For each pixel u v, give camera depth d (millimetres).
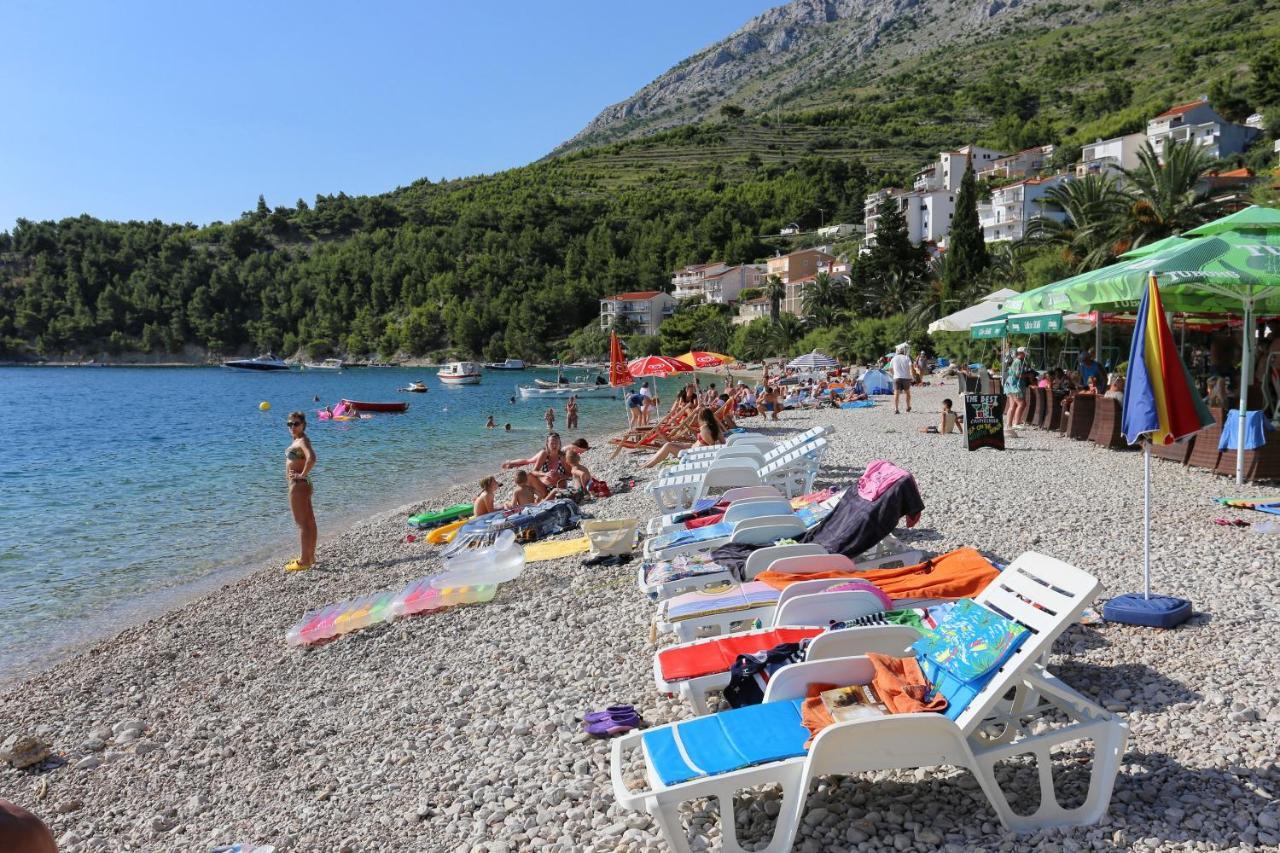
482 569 9180
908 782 4082
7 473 24078
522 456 24719
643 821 4160
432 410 45000
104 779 6098
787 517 7414
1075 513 8992
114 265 170875
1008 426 18125
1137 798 3656
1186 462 11445
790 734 3656
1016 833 3508
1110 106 136750
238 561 12961
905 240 76750
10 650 9461
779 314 94188
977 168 121500
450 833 4445
